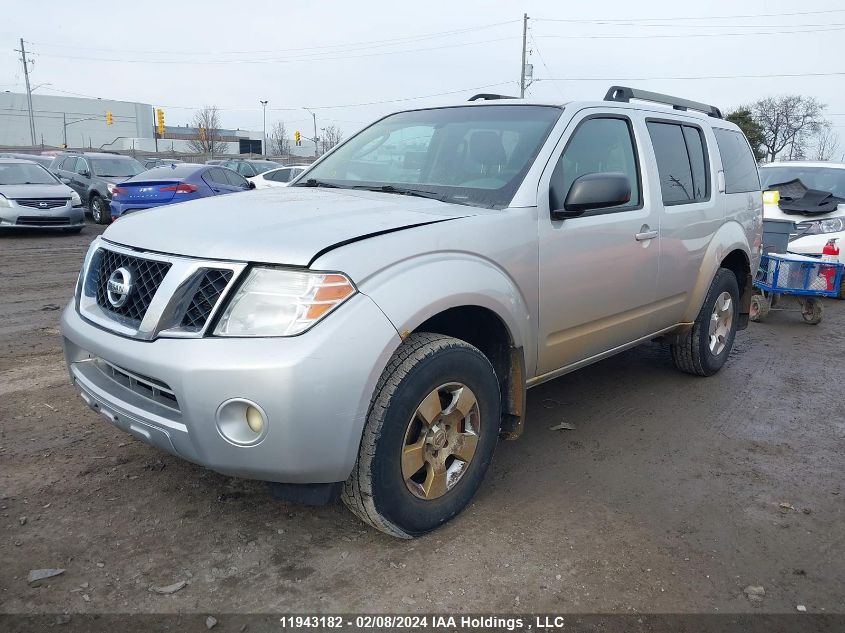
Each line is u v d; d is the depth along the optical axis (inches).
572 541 118.0
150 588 101.5
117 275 110.5
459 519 123.8
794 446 163.0
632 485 139.9
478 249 117.5
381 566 108.9
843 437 169.6
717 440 165.0
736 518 128.0
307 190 144.9
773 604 103.5
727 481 143.3
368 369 98.5
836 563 114.6
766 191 381.1
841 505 134.5
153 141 2908.5
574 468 146.9
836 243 353.4
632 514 128.1
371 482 104.1
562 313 138.8
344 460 99.9
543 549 115.1
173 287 100.1
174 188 526.9
